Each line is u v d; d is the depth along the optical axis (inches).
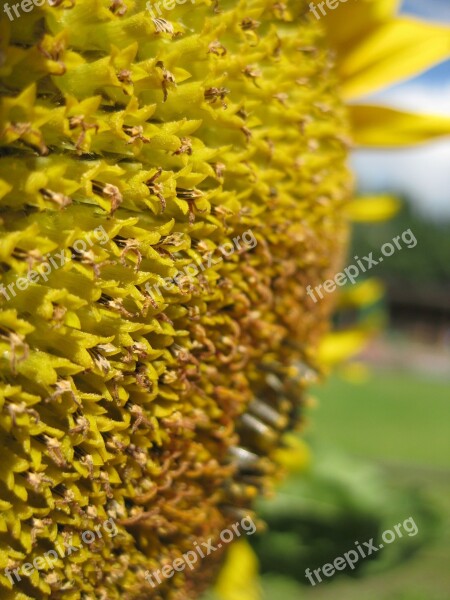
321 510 15.4
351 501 15.5
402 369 59.9
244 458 6.6
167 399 5.3
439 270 131.6
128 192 4.6
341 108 7.3
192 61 4.9
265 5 5.6
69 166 4.3
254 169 5.5
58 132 4.1
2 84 4.0
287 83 5.9
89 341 4.4
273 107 5.9
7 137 3.9
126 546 5.4
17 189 4.1
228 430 6.1
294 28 6.2
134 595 5.7
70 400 4.4
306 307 7.7
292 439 9.4
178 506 5.9
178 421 5.3
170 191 4.7
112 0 4.3
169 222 4.7
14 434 4.3
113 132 4.4
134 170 4.6
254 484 7.1
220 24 4.9
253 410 7.1
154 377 4.9
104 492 4.9
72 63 4.2
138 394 5.0
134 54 4.3
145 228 4.7
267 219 6.0
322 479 15.5
